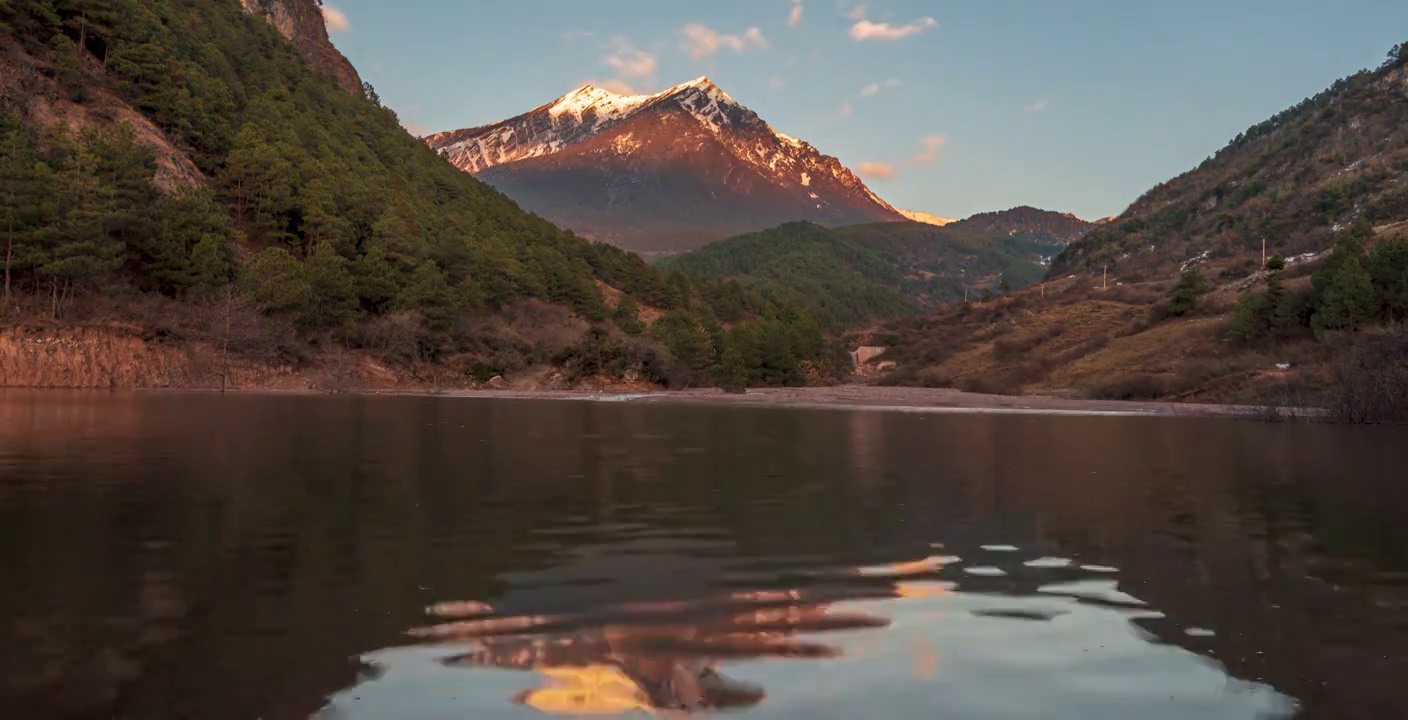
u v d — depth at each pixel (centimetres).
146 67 9206
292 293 7656
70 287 6688
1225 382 8362
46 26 8725
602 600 894
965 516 1443
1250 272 16700
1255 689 664
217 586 916
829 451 2673
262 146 9281
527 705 616
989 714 614
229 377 7006
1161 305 13750
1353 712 620
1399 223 14675
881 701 633
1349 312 8925
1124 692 657
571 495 1627
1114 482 1941
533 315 11238
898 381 15325
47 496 1484
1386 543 1230
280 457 2152
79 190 6525
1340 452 2838
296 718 586
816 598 915
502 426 3553
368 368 8388
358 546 1134
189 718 582
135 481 1677
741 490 1738
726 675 684
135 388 6356
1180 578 1016
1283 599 922
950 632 801
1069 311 16738
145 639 742
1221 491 1794
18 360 6034
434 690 641
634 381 10119
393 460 2155
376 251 9062
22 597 862
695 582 977
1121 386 9569
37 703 602
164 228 7275
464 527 1281
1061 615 858
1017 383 12406
